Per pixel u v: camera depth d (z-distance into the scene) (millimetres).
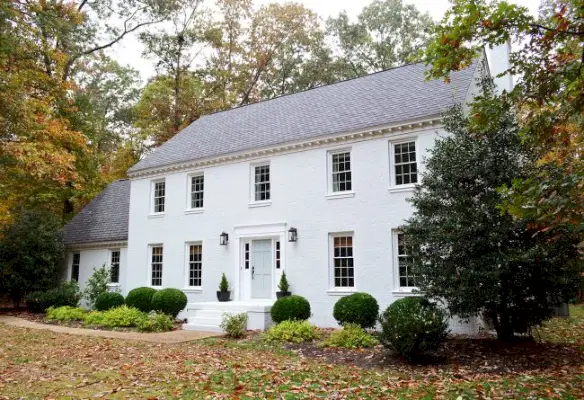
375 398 7156
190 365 9562
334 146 16734
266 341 12898
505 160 10625
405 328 9875
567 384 7742
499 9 6395
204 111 34562
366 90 19031
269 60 38500
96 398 7133
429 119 14758
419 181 14977
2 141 17172
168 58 33750
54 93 23562
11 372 8992
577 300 10500
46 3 22375
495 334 13305
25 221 23062
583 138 7766
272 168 18078
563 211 5852
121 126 41875
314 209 16781
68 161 20984
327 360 10375
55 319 18672
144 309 18594
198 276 19688
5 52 17781
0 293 22781
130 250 21797
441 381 8250
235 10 37219
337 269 16234
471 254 10484
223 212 19109
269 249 17844
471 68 16812
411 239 11617
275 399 7078
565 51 7387
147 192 21781
